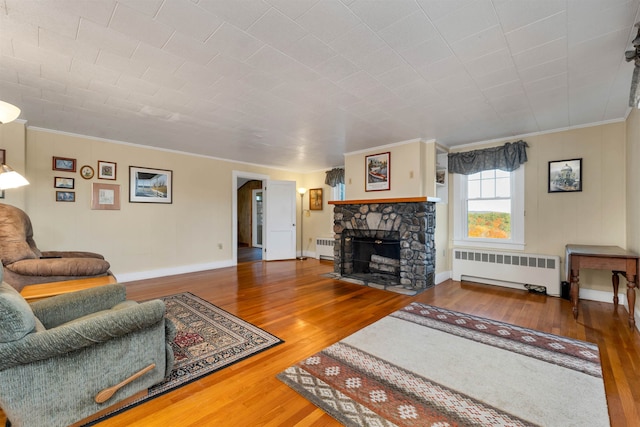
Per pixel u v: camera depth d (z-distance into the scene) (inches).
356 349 91.2
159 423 59.4
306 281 181.8
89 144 167.6
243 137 168.6
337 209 204.8
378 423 59.6
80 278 104.8
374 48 79.0
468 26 69.7
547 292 149.2
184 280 184.2
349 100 114.3
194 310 126.8
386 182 183.5
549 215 153.5
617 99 113.3
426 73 92.9
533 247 158.4
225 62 86.4
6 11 63.4
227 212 235.0
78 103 117.3
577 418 60.8
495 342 96.1
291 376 76.1
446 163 187.6
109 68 89.7
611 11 64.2
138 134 162.9
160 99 113.4
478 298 144.9
